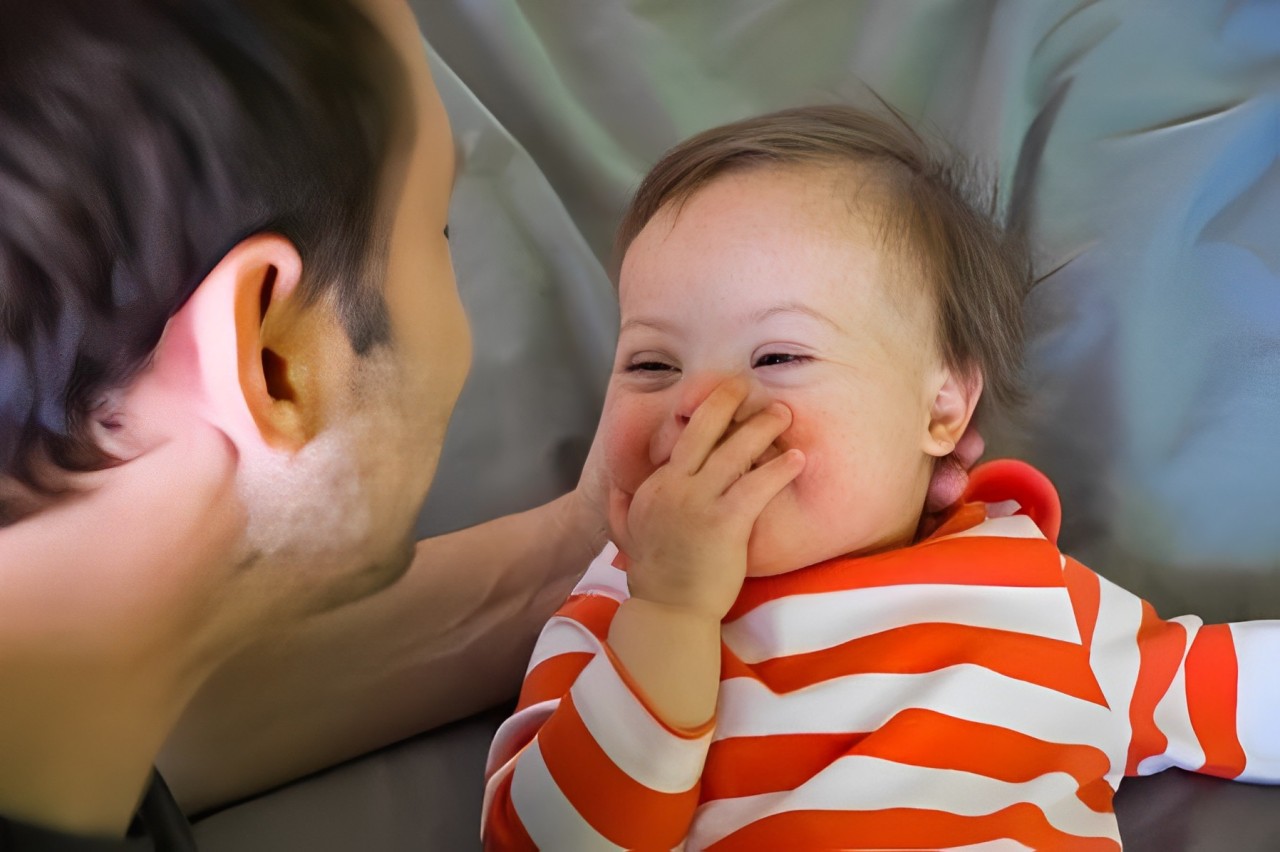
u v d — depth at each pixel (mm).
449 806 869
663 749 721
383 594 877
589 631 863
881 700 771
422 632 903
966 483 939
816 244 823
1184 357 1108
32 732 661
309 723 848
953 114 1270
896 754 737
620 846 719
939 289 875
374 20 810
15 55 624
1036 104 1254
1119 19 1264
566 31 1271
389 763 894
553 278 1135
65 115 631
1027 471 956
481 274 1105
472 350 1046
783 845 710
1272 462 1062
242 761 823
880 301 832
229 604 771
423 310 861
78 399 666
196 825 807
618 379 856
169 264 671
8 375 644
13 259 627
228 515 752
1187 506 1057
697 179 886
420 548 931
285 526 791
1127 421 1084
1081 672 809
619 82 1256
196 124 674
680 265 833
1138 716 855
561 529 1002
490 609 943
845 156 884
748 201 846
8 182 622
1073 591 881
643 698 732
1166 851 830
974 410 943
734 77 1287
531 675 869
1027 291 1084
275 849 810
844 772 728
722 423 788
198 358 710
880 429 821
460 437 1036
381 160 797
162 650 735
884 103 1236
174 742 774
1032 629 812
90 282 646
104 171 644
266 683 815
